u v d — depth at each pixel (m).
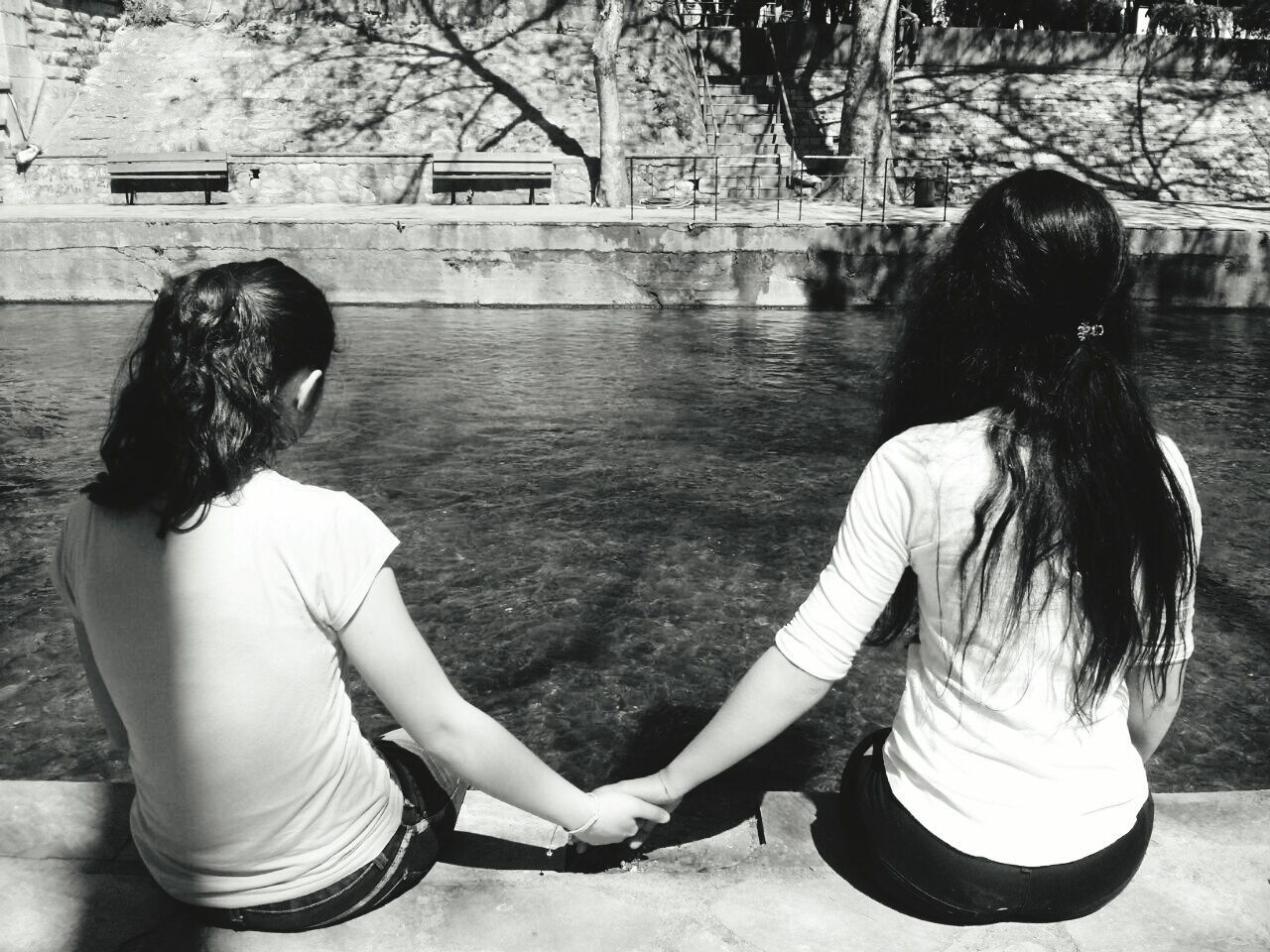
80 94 18.81
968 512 1.47
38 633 4.63
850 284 13.67
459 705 1.57
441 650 4.52
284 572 1.45
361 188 16.95
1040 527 1.44
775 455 7.36
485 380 9.55
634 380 9.62
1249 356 10.96
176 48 19.64
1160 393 9.28
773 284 13.69
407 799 1.85
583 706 4.10
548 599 5.02
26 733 3.89
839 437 7.80
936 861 1.62
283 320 1.50
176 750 1.50
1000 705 1.54
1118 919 1.84
